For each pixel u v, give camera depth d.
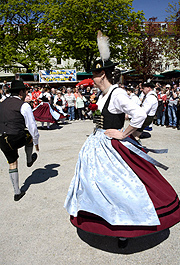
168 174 4.11
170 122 9.18
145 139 6.94
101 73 2.24
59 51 21.11
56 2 21.48
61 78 16.77
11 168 3.36
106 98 2.24
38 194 3.52
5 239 2.51
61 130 8.86
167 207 2.08
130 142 2.28
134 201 1.96
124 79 24.88
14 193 3.61
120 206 1.96
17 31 25.16
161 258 2.14
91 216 2.07
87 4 19.41
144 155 2.19
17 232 2.62
